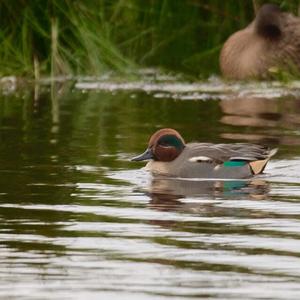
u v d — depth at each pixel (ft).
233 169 47.62
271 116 63.46
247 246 35.86
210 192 44.32
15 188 44.47
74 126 59.77
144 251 35.35
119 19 78.74
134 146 53.67
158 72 79.05
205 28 80.43
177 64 80.18
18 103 68.69
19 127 59.41
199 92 73.46
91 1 77.46
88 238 36.94
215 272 32.99
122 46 79.00
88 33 76.95
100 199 42.80
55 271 33.22
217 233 37.55
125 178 46.80
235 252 35.17
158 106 67.56
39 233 37.55
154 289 31.42
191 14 80.18
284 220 39.37
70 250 35.50
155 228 38.29
